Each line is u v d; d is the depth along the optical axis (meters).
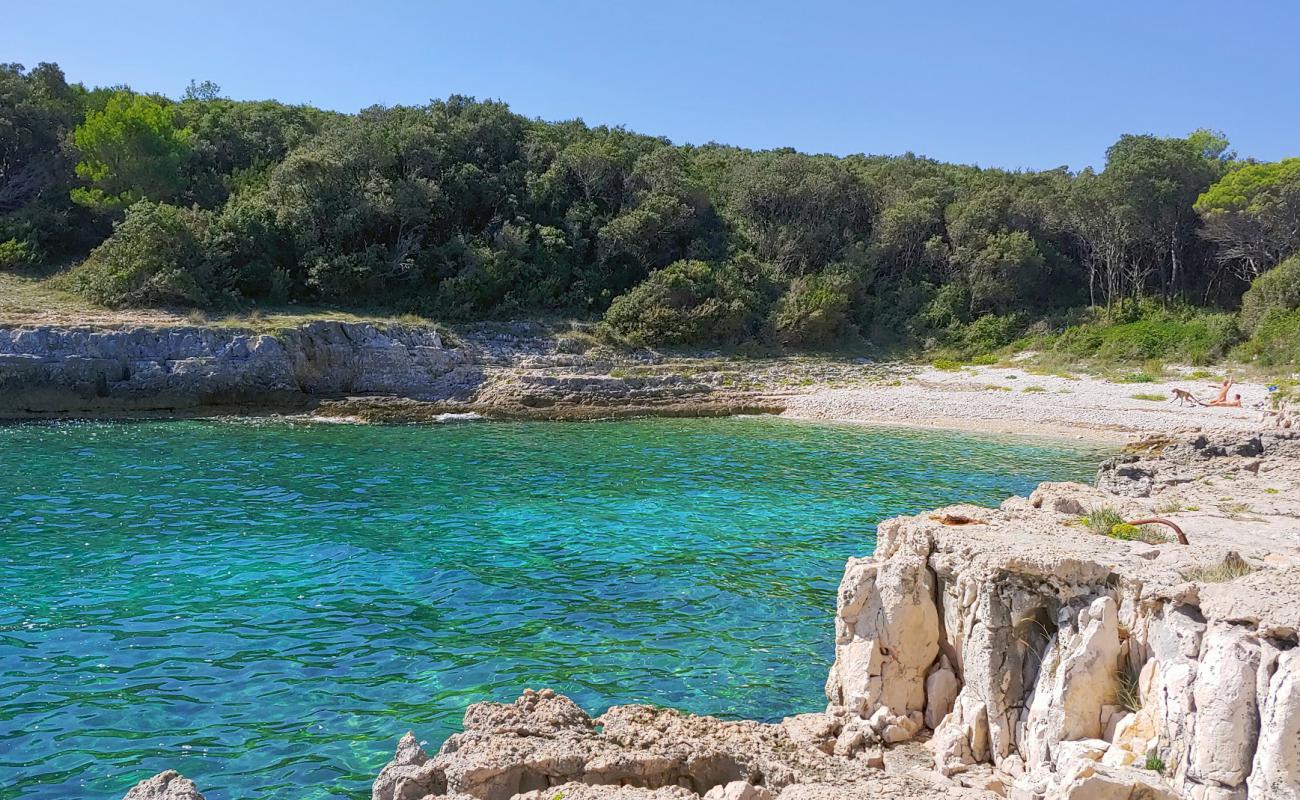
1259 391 40.16
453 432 34.56
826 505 22.28
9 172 54.59
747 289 56.09
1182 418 35.78
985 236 58.84
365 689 11.07
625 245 56.34
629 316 51.28
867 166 74.88
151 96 64.50
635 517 20.67
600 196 60.69
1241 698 6.30
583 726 8.43
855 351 54.31
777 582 15.88
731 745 7.84
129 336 37.03
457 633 13.07
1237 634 6.54
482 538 18.50
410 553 17.20
